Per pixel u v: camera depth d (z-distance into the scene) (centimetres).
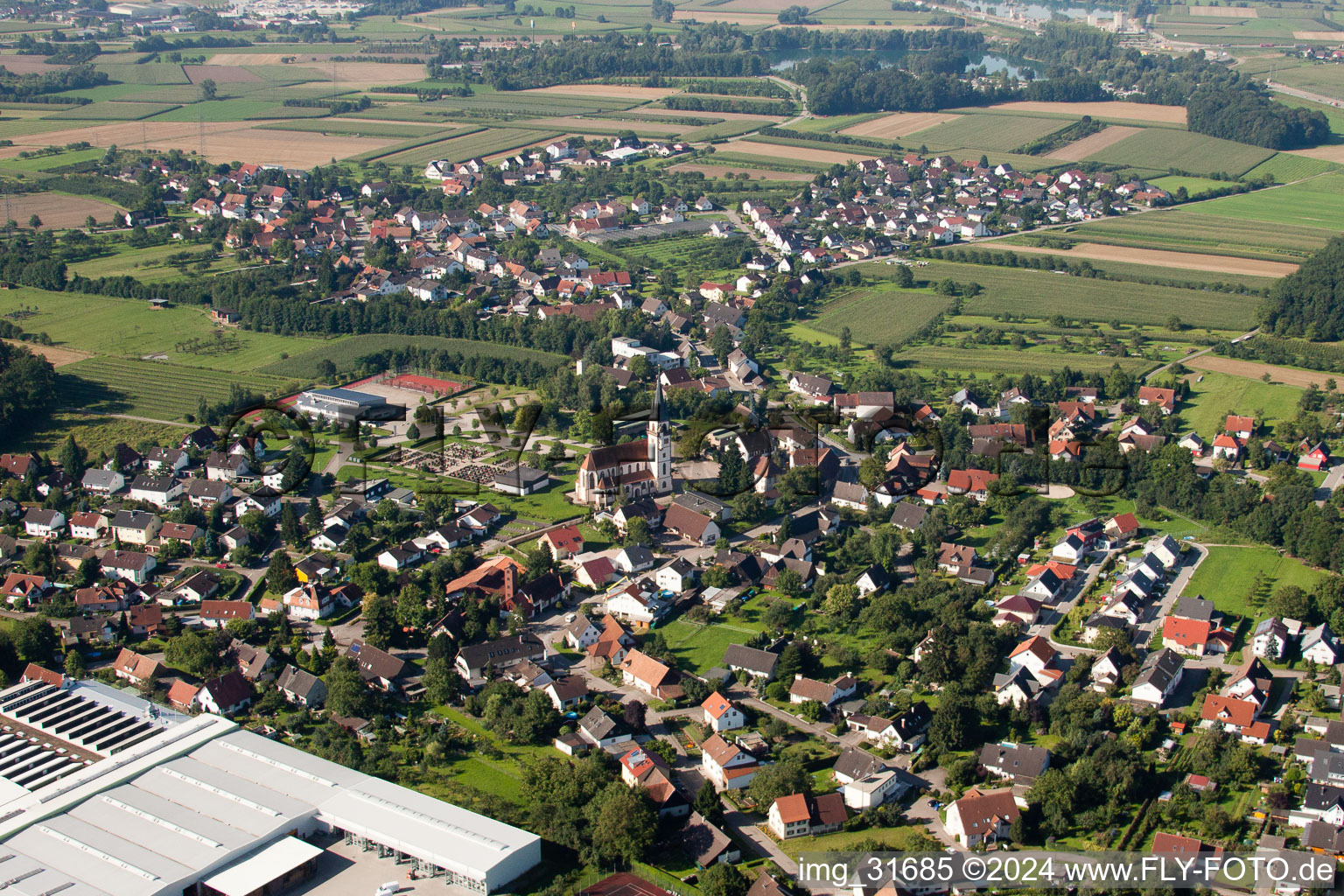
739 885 19050
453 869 19375
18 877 19138
